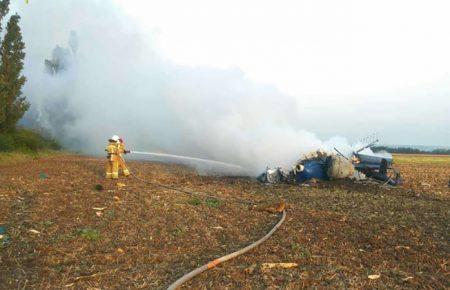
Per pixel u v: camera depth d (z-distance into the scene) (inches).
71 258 250.1
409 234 335.6
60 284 209.9
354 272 233.8
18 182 539.2
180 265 241.4
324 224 360.2
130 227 326.3
